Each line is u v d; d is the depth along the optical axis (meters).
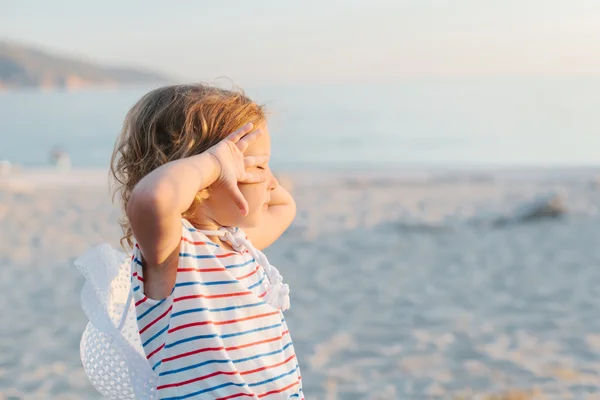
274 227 2.04
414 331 6.00
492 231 10.62
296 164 28.97
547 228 10.70
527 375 4.94
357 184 17.81
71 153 34.16
